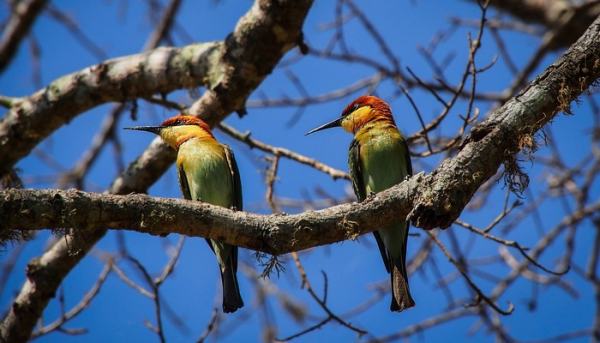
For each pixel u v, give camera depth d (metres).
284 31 11.23
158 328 10.01
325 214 7.32
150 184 12.09
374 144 10.85
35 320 11.70
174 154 11.86
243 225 7.27
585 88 7.55
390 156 10.81
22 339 11.67
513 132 7.30
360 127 11.47
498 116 7.39
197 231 7.27
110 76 12.14
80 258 11.55
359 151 10.98
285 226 7.26
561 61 7.60
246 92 11.74
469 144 7.28
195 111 11.77
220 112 11.80
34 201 6.98
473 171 7.14
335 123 11.85
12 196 6.96
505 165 7.35
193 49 12.00
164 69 11.98
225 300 9.84
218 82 11.62
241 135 11.83
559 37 13.75
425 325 12.42
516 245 9.29
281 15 11.08
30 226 7.02
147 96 12.34
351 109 11.80
